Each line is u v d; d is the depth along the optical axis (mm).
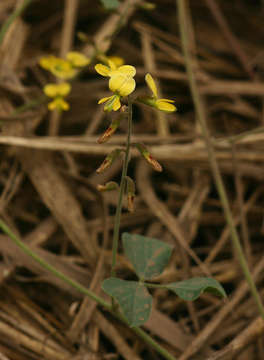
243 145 597
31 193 566
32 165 551
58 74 574
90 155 590
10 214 557
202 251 562
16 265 518
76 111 630
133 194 447
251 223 578
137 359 496
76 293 514
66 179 554
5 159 561
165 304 525
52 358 491
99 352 500
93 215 570
